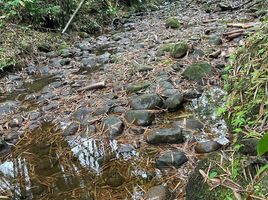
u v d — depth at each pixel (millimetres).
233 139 2340
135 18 8750
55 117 3254
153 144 2592
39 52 5430
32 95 3883
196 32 5457
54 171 2461
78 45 6031
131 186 2195
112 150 2604
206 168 2008
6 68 4730
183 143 2545
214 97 3117
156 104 3035
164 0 11281
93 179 2316
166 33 5910
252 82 2619
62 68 4781
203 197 1819
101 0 8180
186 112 2973
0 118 3367
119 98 3371
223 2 8266
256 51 2980
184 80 3482
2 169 2559
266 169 1756
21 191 2283
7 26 5648
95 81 3975
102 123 2902
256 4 6883
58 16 6652
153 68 3922
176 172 2256
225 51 4020
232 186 1784
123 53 4984
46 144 2824
